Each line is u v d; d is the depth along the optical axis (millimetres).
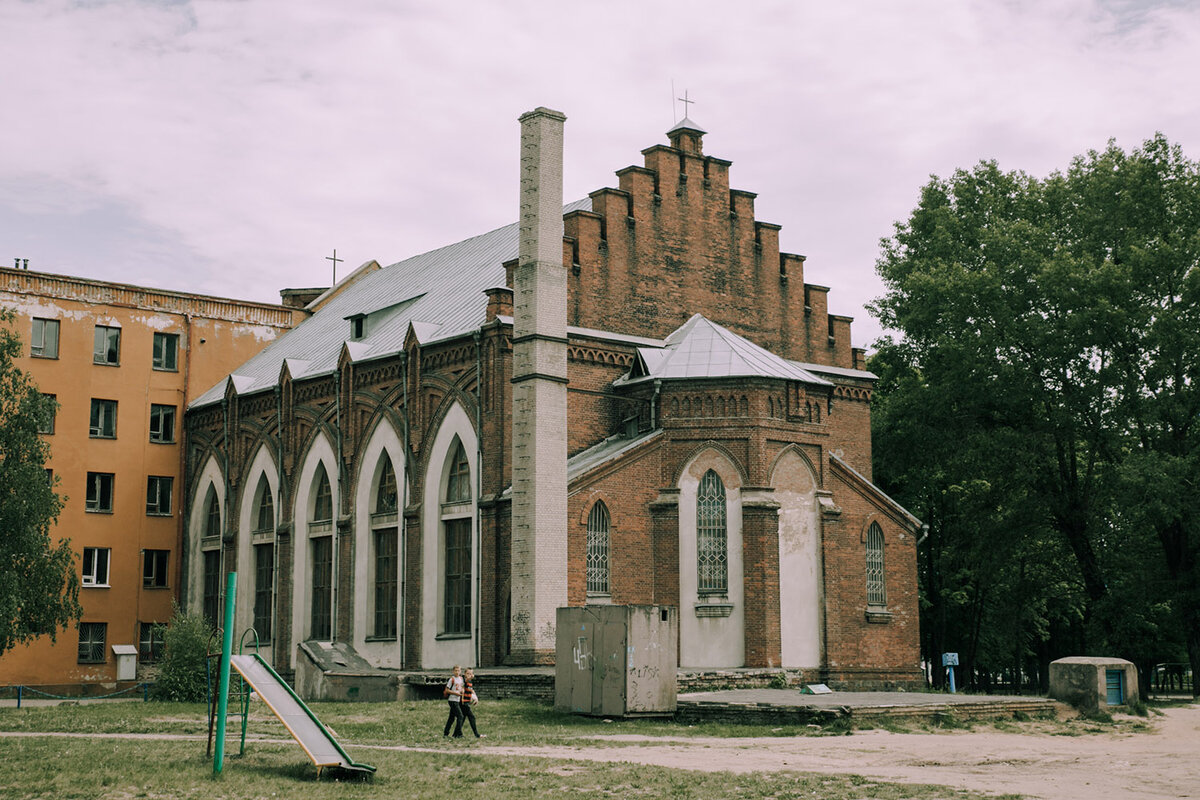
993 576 63500
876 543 51219
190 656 47250
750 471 45406
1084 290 51094
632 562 45375
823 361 55812
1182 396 51531
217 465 64562
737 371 46531
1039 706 34125
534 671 41031
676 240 52000
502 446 46500
